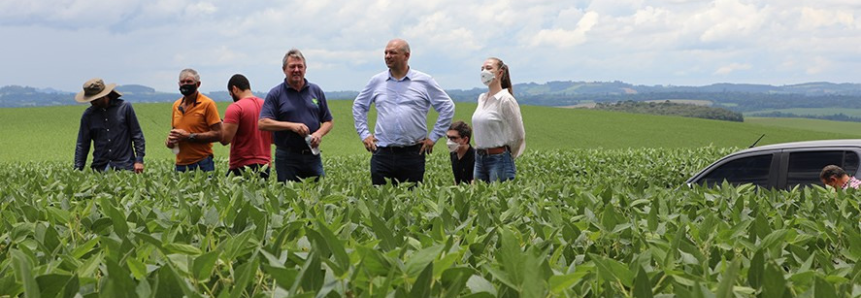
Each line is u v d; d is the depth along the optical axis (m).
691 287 1.89
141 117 71.00
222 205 3.68
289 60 9.39
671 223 3.21
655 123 75.94
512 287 1.62
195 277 1.91
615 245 2.83
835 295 1.56
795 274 1.99
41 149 53.62
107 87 10.40
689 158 19.83
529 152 26.44
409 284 1.77
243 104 9.91
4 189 5.23
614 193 4.76
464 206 3.48
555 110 85.62
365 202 3.94
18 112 72.94
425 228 3.45
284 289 1.71
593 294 1.94
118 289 1.51
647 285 1.62
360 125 9.65
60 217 3.16
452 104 9.60
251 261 1.67
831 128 121.94
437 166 20.41
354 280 1.72
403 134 9.31
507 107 9.78
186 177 6.10
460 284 1.74
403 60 9.30
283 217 3.34
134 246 2.16
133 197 4.73
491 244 2.78
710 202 4.59
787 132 74.56
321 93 9.80
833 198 4.55
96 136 10.46
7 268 2.17
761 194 4.85
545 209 3.62
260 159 10.11
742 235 2.80
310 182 5.65
